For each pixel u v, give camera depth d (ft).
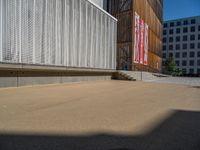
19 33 39.73
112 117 19.12
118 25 97.45
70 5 54.80
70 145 12.54
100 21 70.74
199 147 12.59
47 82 49.78
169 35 301.84
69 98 29.86
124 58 95.91
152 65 136.98
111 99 29.81
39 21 44.60
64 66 52.65
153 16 137.90
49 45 47.60
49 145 12.50
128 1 94.94
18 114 19.75
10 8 37.78
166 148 12.37
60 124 16.66
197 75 270.67
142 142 13.20
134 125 16.72
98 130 15.33
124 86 51.80
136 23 98.48
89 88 44.57
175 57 297.12
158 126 16.58
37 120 17.75
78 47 58.54
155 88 48.19
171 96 33.96
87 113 20.57
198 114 20.84
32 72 45.24
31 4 42.39
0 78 38.60
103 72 74.84
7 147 12.16
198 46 282.15
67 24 53.72
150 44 129.80
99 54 70.33
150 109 23.02
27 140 13.24
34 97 29.96
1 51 36.32
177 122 17.80
